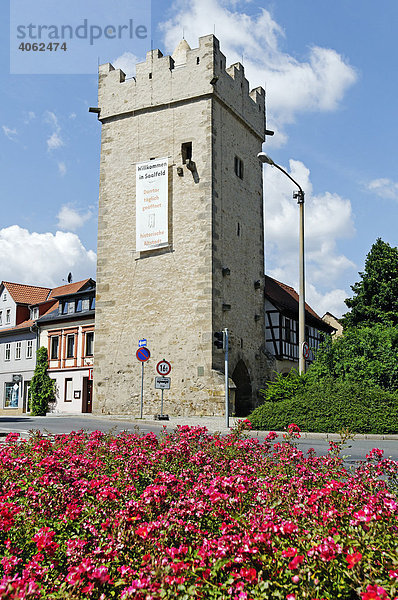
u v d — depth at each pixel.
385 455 10.98
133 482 6.18
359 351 18.91
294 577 3.11
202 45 26.22
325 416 15.73
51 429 17.83
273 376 28.30
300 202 19.00
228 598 3.11
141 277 26.31
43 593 3.28
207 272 24.62
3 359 41.88
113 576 3.69
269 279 35.56
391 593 2.93
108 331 26.80
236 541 3.58
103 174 28.25
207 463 7.02
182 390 24.38
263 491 5.30
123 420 21.95
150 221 26.34
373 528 3.82
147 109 27.38
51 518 4.97
